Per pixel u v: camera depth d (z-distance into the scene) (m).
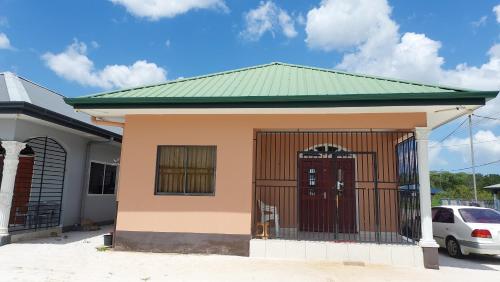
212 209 8.10
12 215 10.26
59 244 9.07
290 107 7.49
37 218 10.05
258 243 7.78
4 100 9.34
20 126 9.29
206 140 8.37
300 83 8.97
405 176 8.89
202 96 7.70
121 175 8.48
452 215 9.20
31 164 10.69
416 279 6.33
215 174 8.23
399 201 8.73
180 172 8.45
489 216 8.91
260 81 9.41
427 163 7.68
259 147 9.66
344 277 6.30
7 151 9.06
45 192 10.65
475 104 6.93
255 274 6.37
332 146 10.05
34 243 9.14
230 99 7.55
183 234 8.09
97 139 12.45
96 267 6.69
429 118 8.52
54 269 6.46
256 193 9.45
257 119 8.30
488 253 8.16
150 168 8.43
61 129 10.78
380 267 7.08
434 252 7.29
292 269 6.75
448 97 6.93
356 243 7.58
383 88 8.05
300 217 9.80
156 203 8.29
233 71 10.89
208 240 8.00
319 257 7.55
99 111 8.39
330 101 7.34
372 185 9.76
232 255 7.84
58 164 11.13
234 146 8.27
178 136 8.47
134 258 7.49
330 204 9.74
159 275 6.20
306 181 9.92
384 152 9.90
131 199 8.36
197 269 6.65
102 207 13.50
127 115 8.70
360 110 7.71
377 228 7.77
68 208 11.43
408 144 8.45
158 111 8.26
